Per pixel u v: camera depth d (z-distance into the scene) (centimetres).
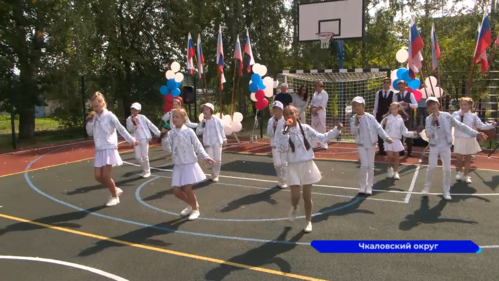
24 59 1518
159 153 1156
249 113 2584
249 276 383
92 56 1852
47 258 435
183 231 511
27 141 1560
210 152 775
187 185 552
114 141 618
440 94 930
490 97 1380
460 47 1769
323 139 494
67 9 1484
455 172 821
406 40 2373
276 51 2300
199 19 2230
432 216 549
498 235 475
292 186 493
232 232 504
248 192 702
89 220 563
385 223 524
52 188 756
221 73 1201
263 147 1261
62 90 1619
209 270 398
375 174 817
